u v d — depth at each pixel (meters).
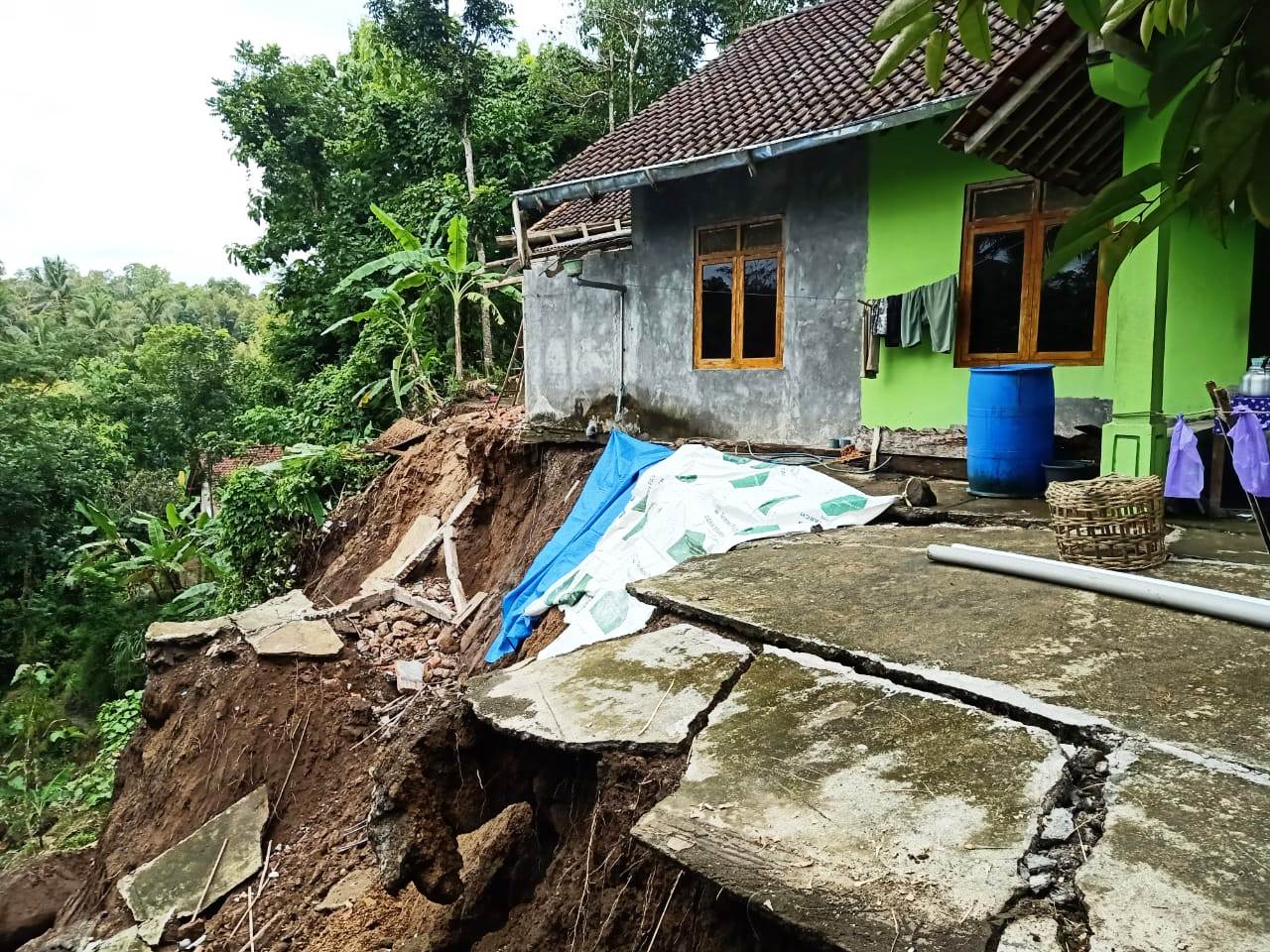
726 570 4.72
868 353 8.05
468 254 18.16
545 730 3.06
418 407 16.25
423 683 8.29
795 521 6.03
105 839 7.67
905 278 7.93
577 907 3.06
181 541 18.05
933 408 7.86
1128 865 1.94
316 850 6.43
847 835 2.18
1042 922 1.81
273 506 13.63
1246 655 3.02
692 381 9.84
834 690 3.05
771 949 2.47
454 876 3.29
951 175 7.52
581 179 9.69
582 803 3.37
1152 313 5.36
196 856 6.54
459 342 16.55
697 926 2.73
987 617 3.57
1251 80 1.26
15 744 15.19
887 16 1.53
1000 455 6.25
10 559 19.83
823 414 8.68
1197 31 1.31
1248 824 2.06
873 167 8.06
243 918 5.87
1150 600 3.59
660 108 11.72
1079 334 7.00
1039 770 2.39
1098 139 6.09
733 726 2.88
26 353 26.47
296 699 7.80
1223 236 1.50
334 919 5.48
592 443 10.39
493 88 20.14
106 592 19.19
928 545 4.91
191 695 8.16
